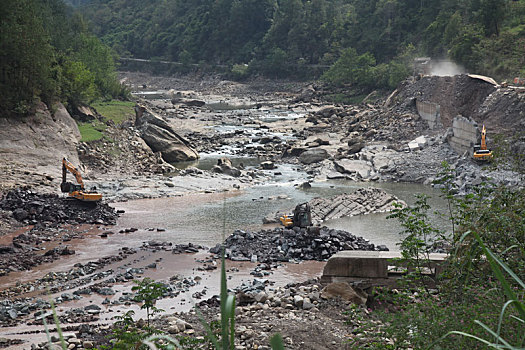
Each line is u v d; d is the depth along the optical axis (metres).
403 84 94.38
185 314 18.56
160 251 31.59
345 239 32.34
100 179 54.44
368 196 46.00
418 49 142.50
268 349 13.23
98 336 16.33
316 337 13.96
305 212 34.41
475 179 48.56
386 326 10.90
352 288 17.95
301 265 29.03
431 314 10.04
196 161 70.00
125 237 35.16
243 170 62.09
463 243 11.32
